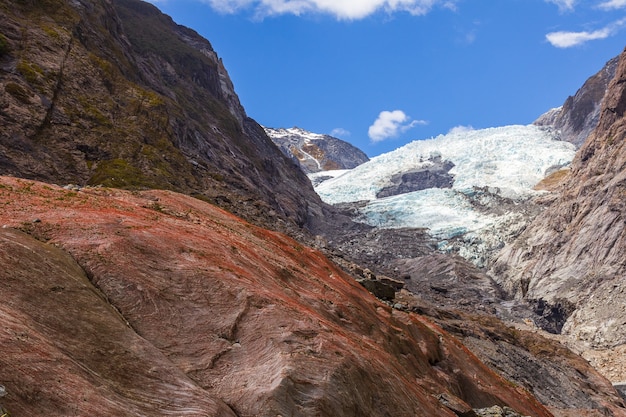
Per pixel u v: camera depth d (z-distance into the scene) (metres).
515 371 47.59
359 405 12.56
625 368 58.56
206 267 14.45
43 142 41.50
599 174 105.88
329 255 48.84
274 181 115.62
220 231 19.66
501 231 124.56
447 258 111.31
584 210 97.88
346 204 172.88
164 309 12.75
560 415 40.84
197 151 70.75
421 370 20.94
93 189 20.52
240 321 13.19
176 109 77.31
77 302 11.41
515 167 181.38
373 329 19.09
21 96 43.22
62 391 9.03
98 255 13.18
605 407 47.03
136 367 10.77
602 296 76.88
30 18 53.53
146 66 90.62
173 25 138.50
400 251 124.38
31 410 8.45
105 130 47.41
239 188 61.09
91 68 53.31
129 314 12.28
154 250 14.26
